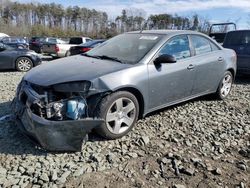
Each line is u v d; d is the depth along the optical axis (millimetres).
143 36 5246
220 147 4211
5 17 71688
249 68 8922
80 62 4641
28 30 61344
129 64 4480
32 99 3807
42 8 76000
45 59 17516
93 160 3686
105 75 4082
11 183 3188
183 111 5594
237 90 7781
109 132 4152
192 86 5453
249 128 4980
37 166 3510
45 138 3637
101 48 5395
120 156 3820
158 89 4746
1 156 3705
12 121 4559
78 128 3715
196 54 5523
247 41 9102
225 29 14773
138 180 3350
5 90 7098
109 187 3205
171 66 4914
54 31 61094
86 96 3910
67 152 3828
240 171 3645
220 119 5316
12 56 11188
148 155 3887
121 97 4211
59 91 3832
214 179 3445
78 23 75312
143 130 4613
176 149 4086
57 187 3156
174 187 3256
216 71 5980
